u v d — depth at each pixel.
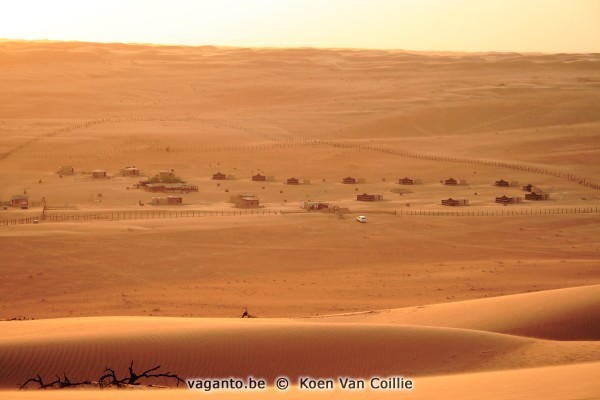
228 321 137.62
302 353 116.25
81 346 114.19
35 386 104.44
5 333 127.56
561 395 76.19
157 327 124.88
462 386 87.50
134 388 99.94
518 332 138.00
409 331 123.12
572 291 157.25
